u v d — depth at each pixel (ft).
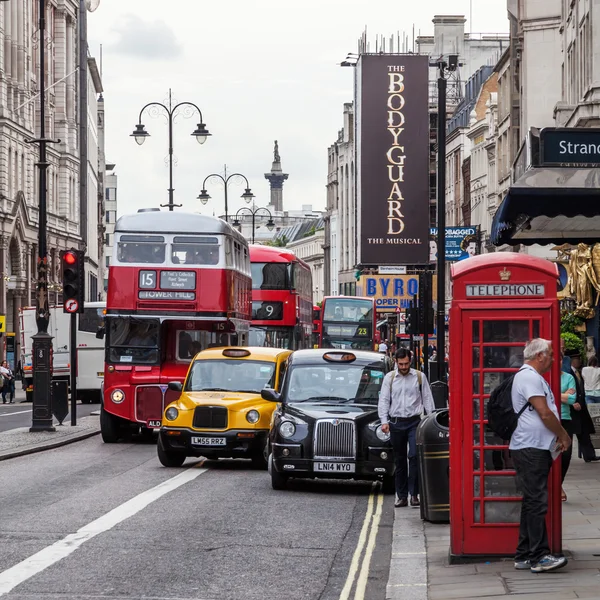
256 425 90.33
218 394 93.09
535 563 44.16
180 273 116.26
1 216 326.03
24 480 80.79
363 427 77.10
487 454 47.55
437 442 61.31
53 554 49.85
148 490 74.69
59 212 410.11
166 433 90.74
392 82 237.86
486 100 350.43
